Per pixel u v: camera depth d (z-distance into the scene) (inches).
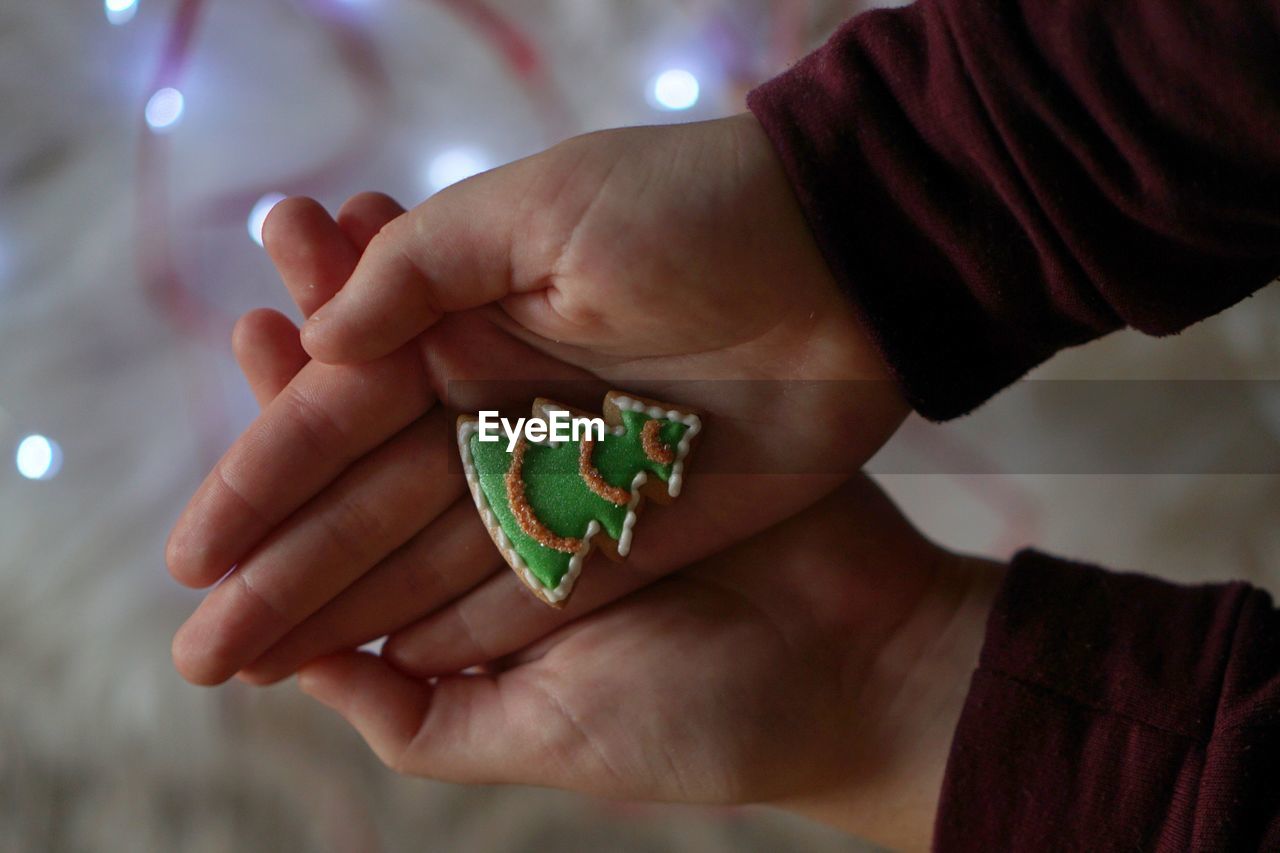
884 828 20.4
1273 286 24.3
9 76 25.1
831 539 20.4
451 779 19.9
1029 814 18.7
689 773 19.3
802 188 18.4
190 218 25.0
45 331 24.9
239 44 25.1
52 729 23.6
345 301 18.4
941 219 18.2
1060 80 17.5
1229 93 17.0
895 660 20.3
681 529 19.6
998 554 24.2
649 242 18.2
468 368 19.1
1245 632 18.7
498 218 18.2
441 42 25.1
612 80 24.9
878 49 18.2
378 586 19.5
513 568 19.1
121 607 24.1
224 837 23.2
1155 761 18.4
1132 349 24.5
